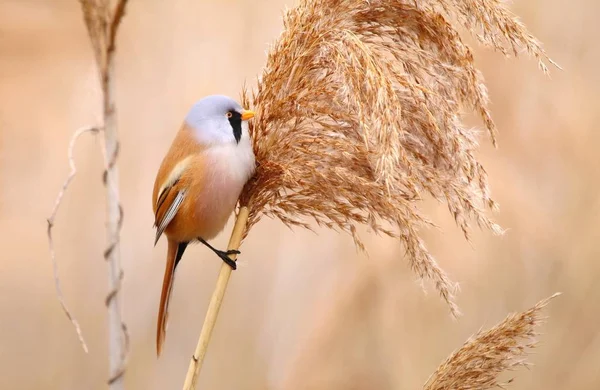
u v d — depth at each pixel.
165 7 13.25
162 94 12.53
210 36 12.84
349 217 6.29
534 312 5.90
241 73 12.45
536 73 11.53
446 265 10.21
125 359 4.99
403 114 5.91
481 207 5.85
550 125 11.21
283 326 11.38
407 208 5.98
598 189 10.88
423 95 5.68
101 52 4.82
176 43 12.89
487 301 10.41
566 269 10.45
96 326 12.20
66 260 12.36
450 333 10.25
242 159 6.62
